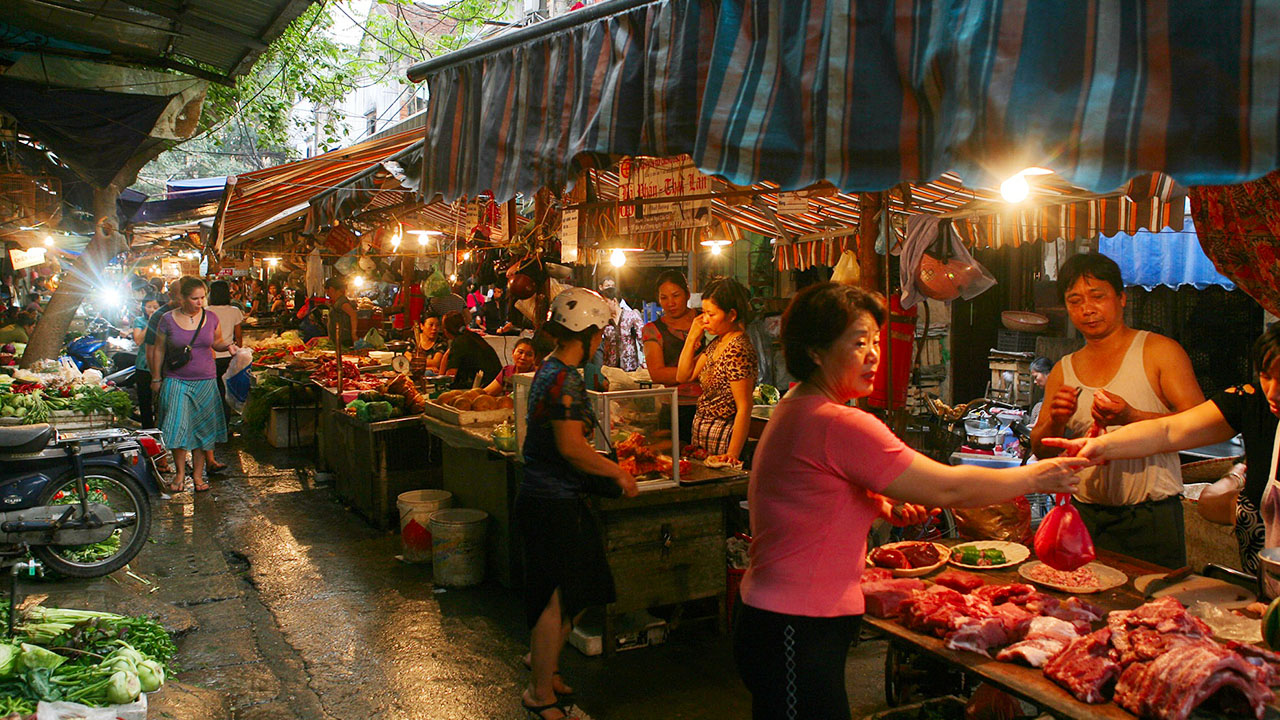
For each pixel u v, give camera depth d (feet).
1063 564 8.84
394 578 18.62
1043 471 7.24
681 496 14.37
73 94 26.32
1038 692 7.09
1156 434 9.14
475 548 17.89
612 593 12.40
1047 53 6.21
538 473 12.14
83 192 38.19
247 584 18.24
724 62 8.14
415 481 22.88
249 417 35.27
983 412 21.94
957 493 6.98
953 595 8.81
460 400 19.63
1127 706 6.70
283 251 52.31
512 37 10.80
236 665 14.23
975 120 6.37
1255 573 9.55
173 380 25.70
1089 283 10.61
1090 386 10.94
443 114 11.80
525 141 10.52
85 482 18.25
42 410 21.74
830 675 7.29
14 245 39.06
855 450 7.09
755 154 7.70
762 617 7.40
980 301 32.86
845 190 7.19
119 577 18.17
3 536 16.70
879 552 10.56
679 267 42.19
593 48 9.71
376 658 14.52
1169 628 7.47
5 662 10.91
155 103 27.37
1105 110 5.92
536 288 20.85
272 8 22.38
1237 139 5.57
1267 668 6.89
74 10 22.76
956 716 10.52
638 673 13.76
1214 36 5.69
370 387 28.32
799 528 7.30
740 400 15.65
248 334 58.95
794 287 39.09
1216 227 11.20
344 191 26.84
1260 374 9.02
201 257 84.48
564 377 12.05
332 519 23.52
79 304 30.42
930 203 19.43
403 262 39.81
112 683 11.05
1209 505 10.93
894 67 7.06
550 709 11.94
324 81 52.37
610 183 21.53
